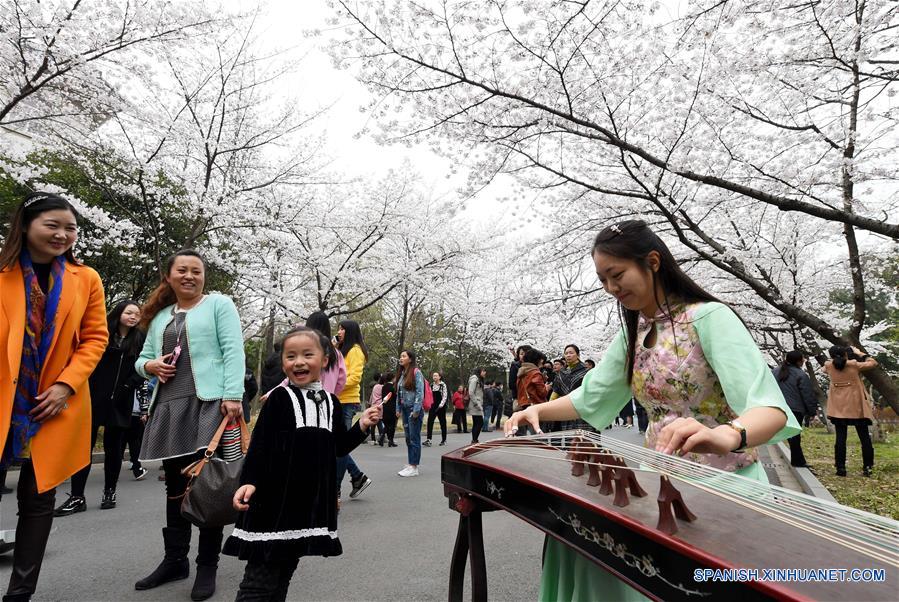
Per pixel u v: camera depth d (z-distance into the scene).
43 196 2.43
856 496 5.27
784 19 5.16
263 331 17.30
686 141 6.20
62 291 2.45
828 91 6.35
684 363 1.59
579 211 8.02
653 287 1.68
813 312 11.84
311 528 2.20
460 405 15.17
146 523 4.24
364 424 2.41
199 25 7.50
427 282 15.75
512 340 21.00
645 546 1.00
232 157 11.70
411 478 6.59
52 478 2.33
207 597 2.74
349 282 14.94
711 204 7.07
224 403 2.91
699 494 1.24
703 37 5.02
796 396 7.10
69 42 6.72
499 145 6.49
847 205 6.34
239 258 12.25
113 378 4.73
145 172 9.71
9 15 6.34
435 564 3.35
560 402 1.94
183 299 3.14
